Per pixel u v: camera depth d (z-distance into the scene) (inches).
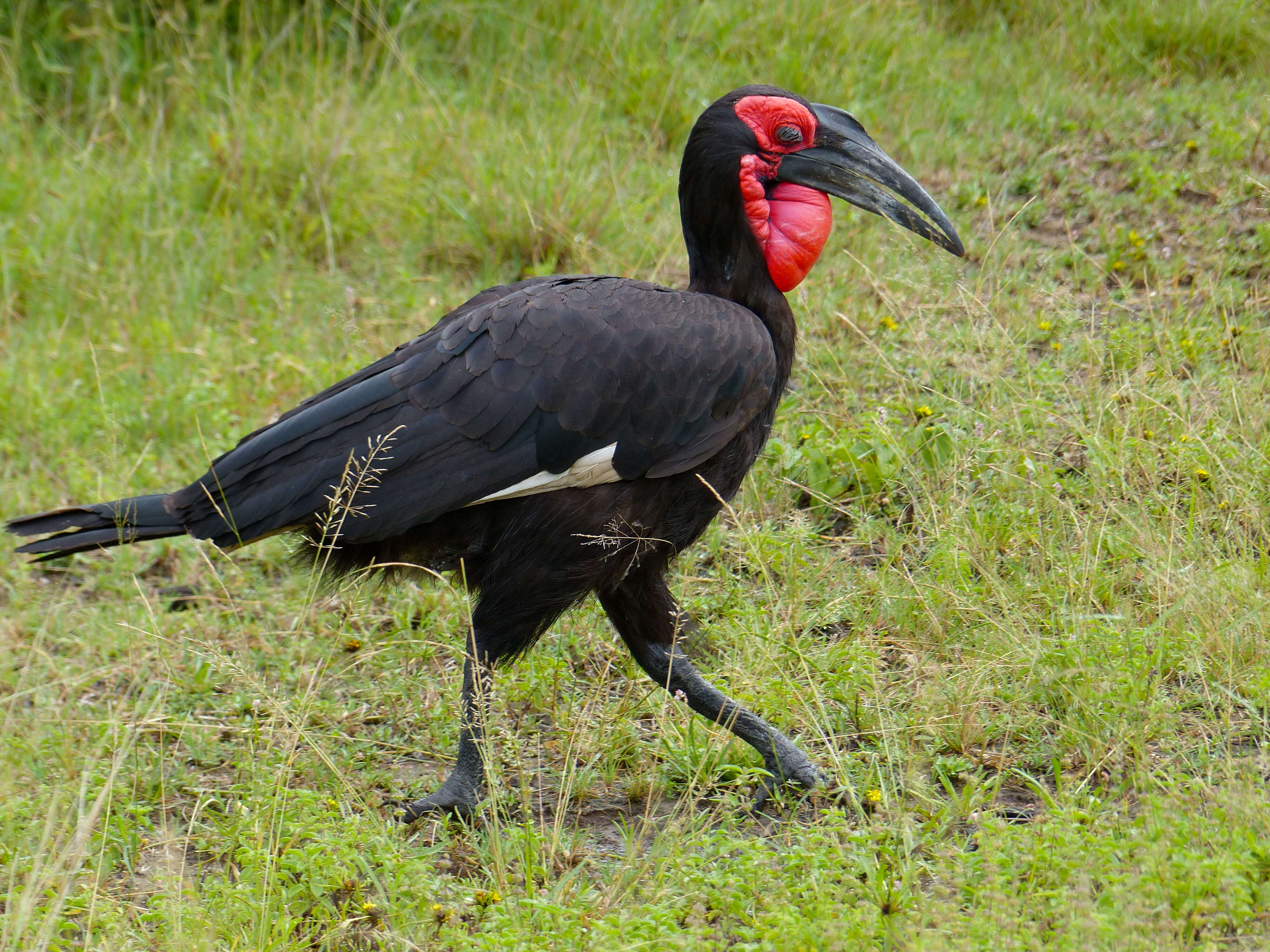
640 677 367.9
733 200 345.1
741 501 446.6
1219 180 610.2
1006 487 423.2
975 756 331.9
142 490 470.3
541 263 596.7
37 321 562.3
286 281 591.5
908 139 671.8
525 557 322.3
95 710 373.4
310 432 317.4
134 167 644.7
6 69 691.4
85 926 281.3
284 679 382.3
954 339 491.8
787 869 276.8
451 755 355.3
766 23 751.1
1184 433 424.8
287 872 282.4
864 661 352.2
